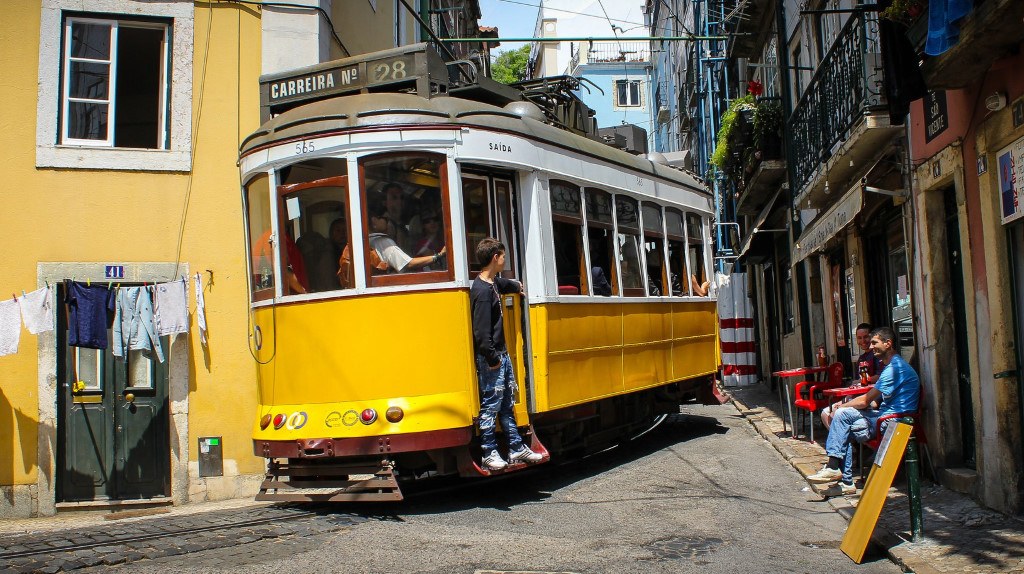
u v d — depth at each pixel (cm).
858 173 1070
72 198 998
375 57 844
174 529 685
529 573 570
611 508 773
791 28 1573
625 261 1034
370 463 750
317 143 771
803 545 669
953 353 838
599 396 945
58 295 991
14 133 992
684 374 1195
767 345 2041
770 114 1509
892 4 750
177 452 995
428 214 767
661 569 588
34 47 1004
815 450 1044
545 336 841
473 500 808
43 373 975
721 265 2333
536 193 852
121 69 1058
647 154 1238
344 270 760
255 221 827
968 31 646
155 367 1009
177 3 1035
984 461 746
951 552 618
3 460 962
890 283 1073
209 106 1038
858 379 1199
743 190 1756
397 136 762
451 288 761
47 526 888
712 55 2384
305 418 758
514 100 974
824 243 1076
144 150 1016
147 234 1010
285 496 778
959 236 827
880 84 919
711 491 852
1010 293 713
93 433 991
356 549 623
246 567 575
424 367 745
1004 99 688
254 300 827
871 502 642
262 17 1059
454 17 2636
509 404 783
